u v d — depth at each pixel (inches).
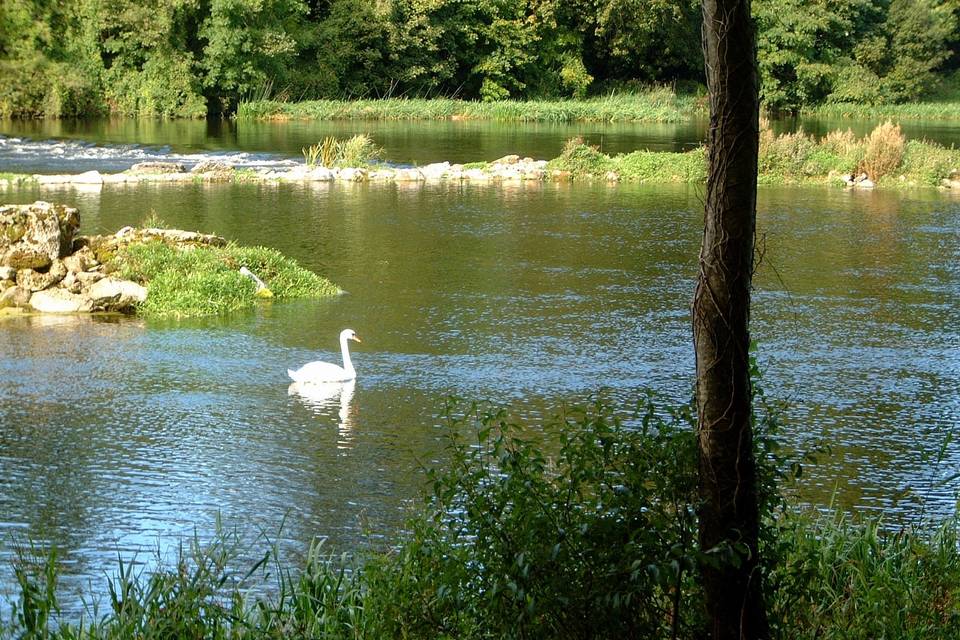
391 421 476.7
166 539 348.5
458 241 985.5
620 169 1542.8
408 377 551.2
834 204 1280.8
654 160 1539.1
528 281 815.1
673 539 182.7
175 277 720.3
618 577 175.8
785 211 1214.3
